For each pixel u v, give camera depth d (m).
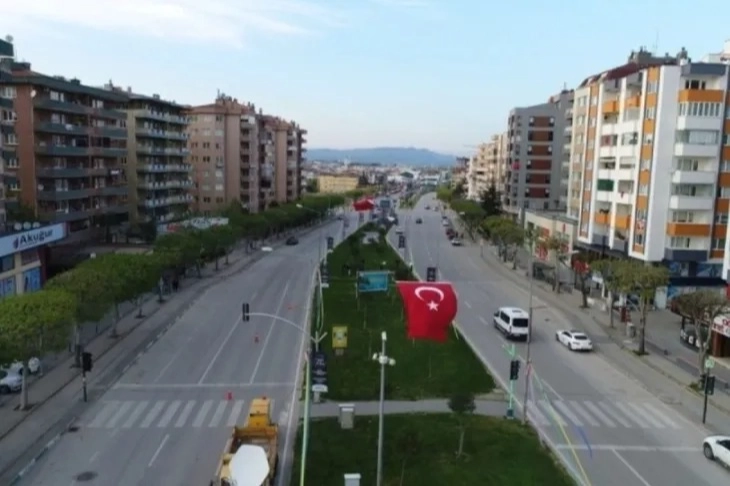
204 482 28.92
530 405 38.91
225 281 82.00
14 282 58.19
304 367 45.97
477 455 30.77
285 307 66.44
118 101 100.12
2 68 74.50
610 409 38.69
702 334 48.12
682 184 63.00
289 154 173.38
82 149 87.69
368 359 47.16
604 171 73.75
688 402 40.22
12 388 39.72
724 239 63.81
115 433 34.19
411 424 34.62
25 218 68.75
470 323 60.28
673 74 61.97
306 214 146.75
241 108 140.50
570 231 85.19
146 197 105.75
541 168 136.88
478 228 130.38
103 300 45.81
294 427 34.69
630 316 62.50
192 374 44.19
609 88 73.38
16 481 28.66
